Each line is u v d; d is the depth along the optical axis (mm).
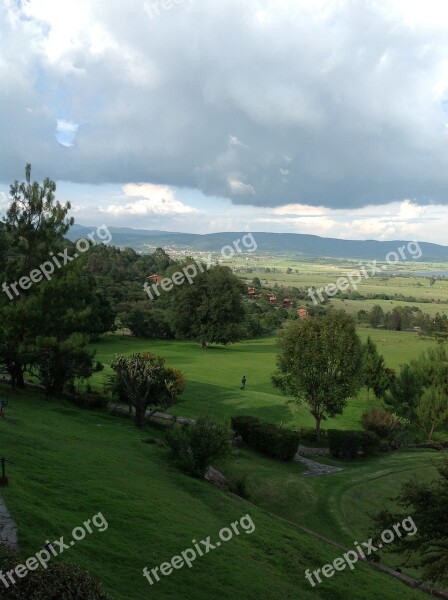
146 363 30531
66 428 24844
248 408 40938
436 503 14703
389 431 37062
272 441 30109
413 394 44188
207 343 91312
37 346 30266
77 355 32062
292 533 18750
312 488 25672
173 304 86312
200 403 40062
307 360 36094
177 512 16969
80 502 15188
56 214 32844
